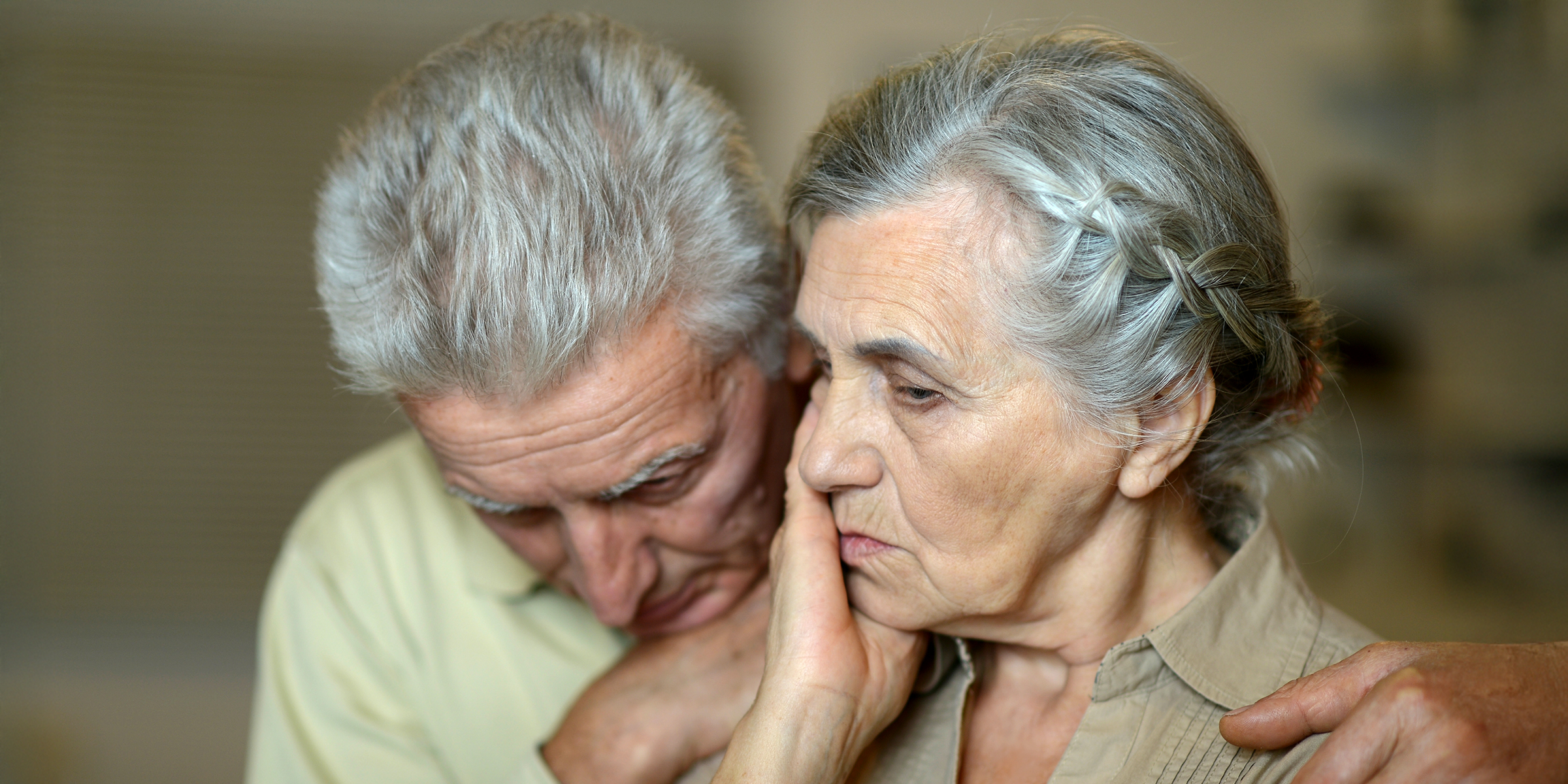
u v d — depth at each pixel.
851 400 0.87
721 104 1.16
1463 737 0.67
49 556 3.89
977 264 0.80
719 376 1.08
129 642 3.88
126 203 3.87
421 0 3.82
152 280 3.88
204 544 3.93
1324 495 3.06
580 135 0.98
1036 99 0.81
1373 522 3.06
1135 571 0.92
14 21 3.75
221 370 3.92
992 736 0.99
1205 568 0.97
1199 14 3.13
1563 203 2.95
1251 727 0.78
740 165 1.11
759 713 0.92
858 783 1.01
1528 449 3.01
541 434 1.00
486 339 0.95
